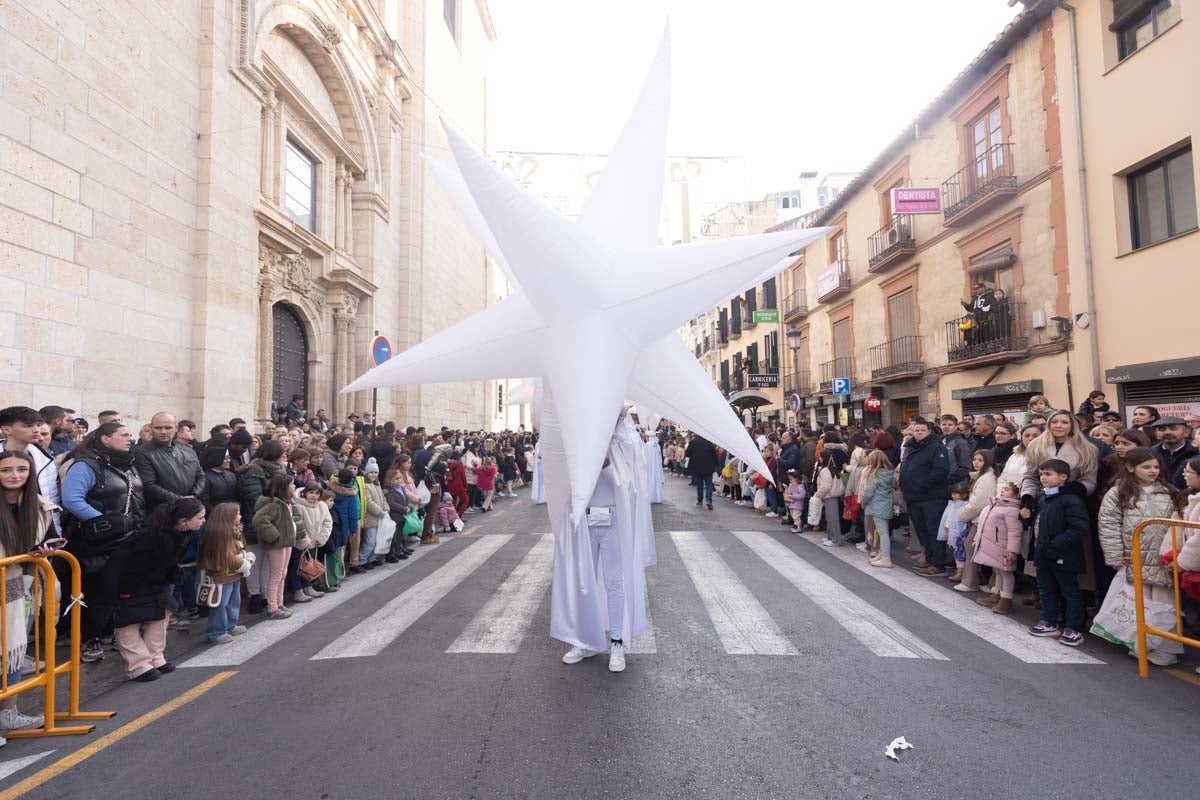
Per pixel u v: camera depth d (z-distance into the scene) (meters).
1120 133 9.70
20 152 6.55
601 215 3.50
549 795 2.53
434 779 2.66
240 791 2.60
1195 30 8.54
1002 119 12.23
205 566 4.57
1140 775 2.64
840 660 4.02
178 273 9.02
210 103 9.59
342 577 6.59
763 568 6.75
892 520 7.67
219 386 9.66
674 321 3.25
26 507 3.39
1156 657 3.92
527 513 12.14
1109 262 9.93
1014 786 2.57
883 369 16.14
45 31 6.85
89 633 4.28
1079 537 4.26
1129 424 9.61
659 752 2.87
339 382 15.34
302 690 3.68
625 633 3.89
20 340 6.54
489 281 30.05
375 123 17.45
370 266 16.64
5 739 3.15
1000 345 11.88
